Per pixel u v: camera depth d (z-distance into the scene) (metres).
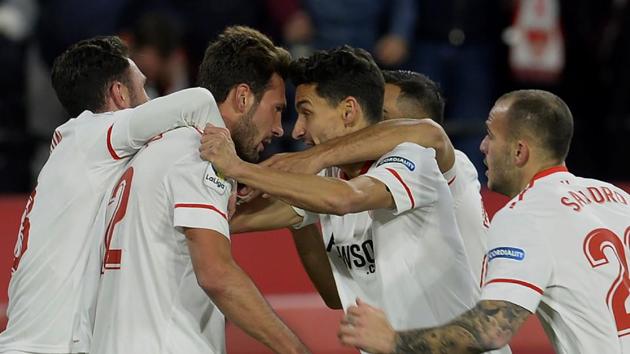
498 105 14.60
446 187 14.76
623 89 29.69
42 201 14.64
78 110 15.32
